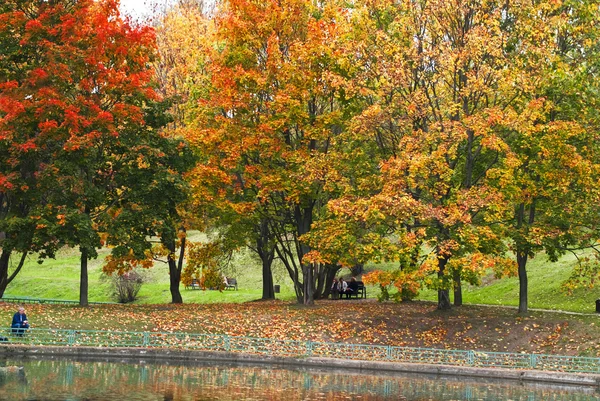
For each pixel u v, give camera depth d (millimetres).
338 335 33938
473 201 31812
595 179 33688
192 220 46875
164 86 53781
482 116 32531
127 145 37562
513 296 45094
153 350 29984
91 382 23234
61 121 35656
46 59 35250
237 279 65625
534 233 32594
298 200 37219
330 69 36844
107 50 36906
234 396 21609
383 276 32531
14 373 24297
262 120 37500
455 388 25156
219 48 43531
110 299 58719
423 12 34281
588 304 39406
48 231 34312
